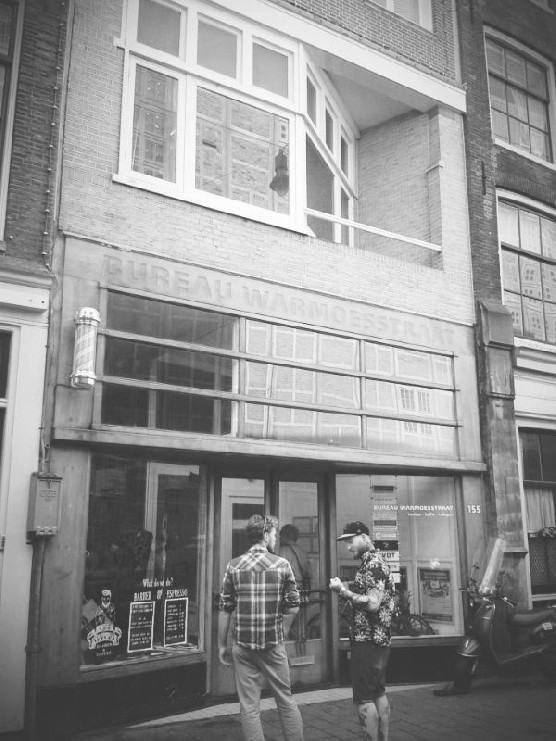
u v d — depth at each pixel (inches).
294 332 301.6
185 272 272.8
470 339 359.9
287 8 327.9
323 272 315.3
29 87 249.0
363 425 311.9
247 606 185.2
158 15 291.3
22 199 239.8
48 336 234.7
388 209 399.9
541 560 370.3
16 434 222.8
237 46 312.7
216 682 259.3
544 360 385.7
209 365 275.6
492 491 338.6
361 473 317.4
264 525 196.7
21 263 232.7
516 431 357.7
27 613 214.1
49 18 258.2
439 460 325.4
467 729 226.4
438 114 384.8
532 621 301.1
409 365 336.2
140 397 253.6
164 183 277.6
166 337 264.5
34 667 210.5
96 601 232.8
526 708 253.6
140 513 250.7
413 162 393.1
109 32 274.5
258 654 183.3
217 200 290.8
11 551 215.3
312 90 353.7
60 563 221.8
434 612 316.5
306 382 301.1
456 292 361.4
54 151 248.7
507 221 411.5
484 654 281.6
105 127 265.7
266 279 294.4
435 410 340.5
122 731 221.3
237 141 304.8
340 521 308.7
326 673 287.0
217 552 270.2
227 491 279.0
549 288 422.0
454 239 370.9
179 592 257.8
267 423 285.7
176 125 287.4
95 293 248.2
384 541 315.6
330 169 372.2
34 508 216.4
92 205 255.9
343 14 352.2
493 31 439.8
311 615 289.3
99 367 243.3
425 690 284.5
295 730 181.9
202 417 269.1
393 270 340.2
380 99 391.5
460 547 329.4
